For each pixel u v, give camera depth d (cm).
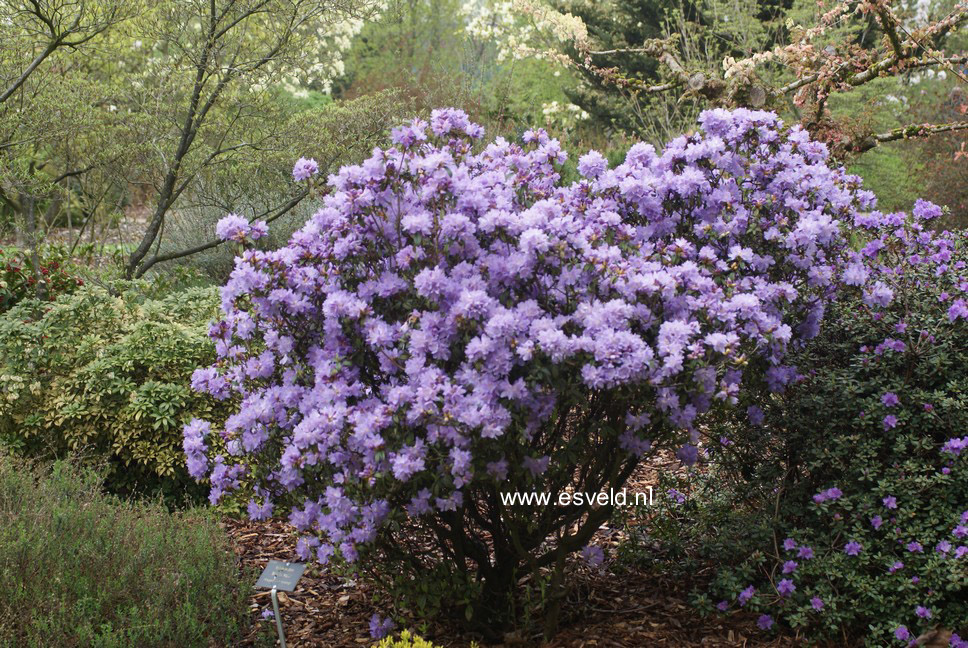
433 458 272
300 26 893
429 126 321
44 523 369
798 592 324
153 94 897
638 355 261
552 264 282
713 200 312
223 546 413
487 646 330
